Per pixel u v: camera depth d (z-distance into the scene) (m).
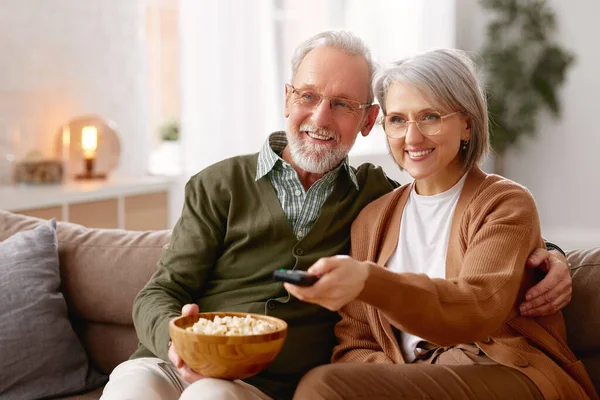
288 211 1.97
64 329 2.08
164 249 2.00
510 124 6.84
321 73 1.94
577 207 7.12
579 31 6.94
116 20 4.46
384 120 1.83
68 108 4.13
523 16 6.97
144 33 4.71
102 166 4.02
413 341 1.74
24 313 2.02
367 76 2.00
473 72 1.75
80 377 2.08
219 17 4.44
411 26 6.16
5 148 3.75
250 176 2.00
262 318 1.50
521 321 1.67
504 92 6.87
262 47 4.77
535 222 1.69
